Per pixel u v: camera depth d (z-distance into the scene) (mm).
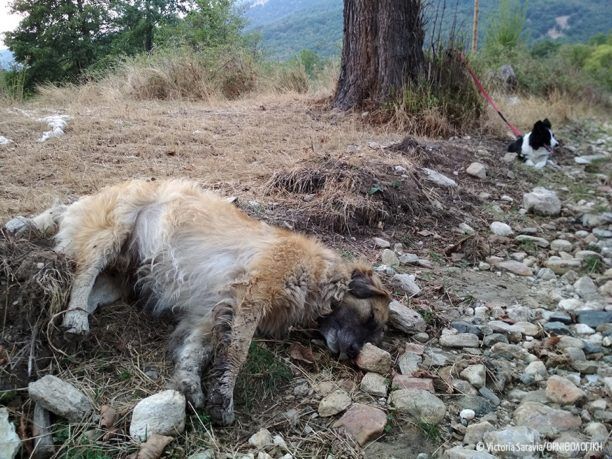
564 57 9258
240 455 1131
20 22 10672
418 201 2576
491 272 2186
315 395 1331
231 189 2373
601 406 1357
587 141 4734
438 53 4121
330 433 1210
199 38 7133
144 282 1542
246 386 1315
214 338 1344
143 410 1134
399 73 3895
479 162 3420
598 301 1994
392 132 3629
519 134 4156
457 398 1372
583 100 6574
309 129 3477
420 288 1936
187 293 1495
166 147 2879
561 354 1598
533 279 2168
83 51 10633
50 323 1296
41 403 1128
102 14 11031
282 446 1159
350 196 2369
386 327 1633
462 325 1700
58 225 1623
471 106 4109
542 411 1318
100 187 2230
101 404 1200
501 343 1610
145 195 1598
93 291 1485
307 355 1462
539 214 2883
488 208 2830
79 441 1098
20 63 10562
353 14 3934
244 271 1441
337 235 2199
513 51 7148
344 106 4016
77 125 3133
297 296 1465
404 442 1213
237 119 3670
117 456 1090
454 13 4543
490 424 1268
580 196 3232
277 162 2697
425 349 1562
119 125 3246
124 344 1388
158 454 1085
